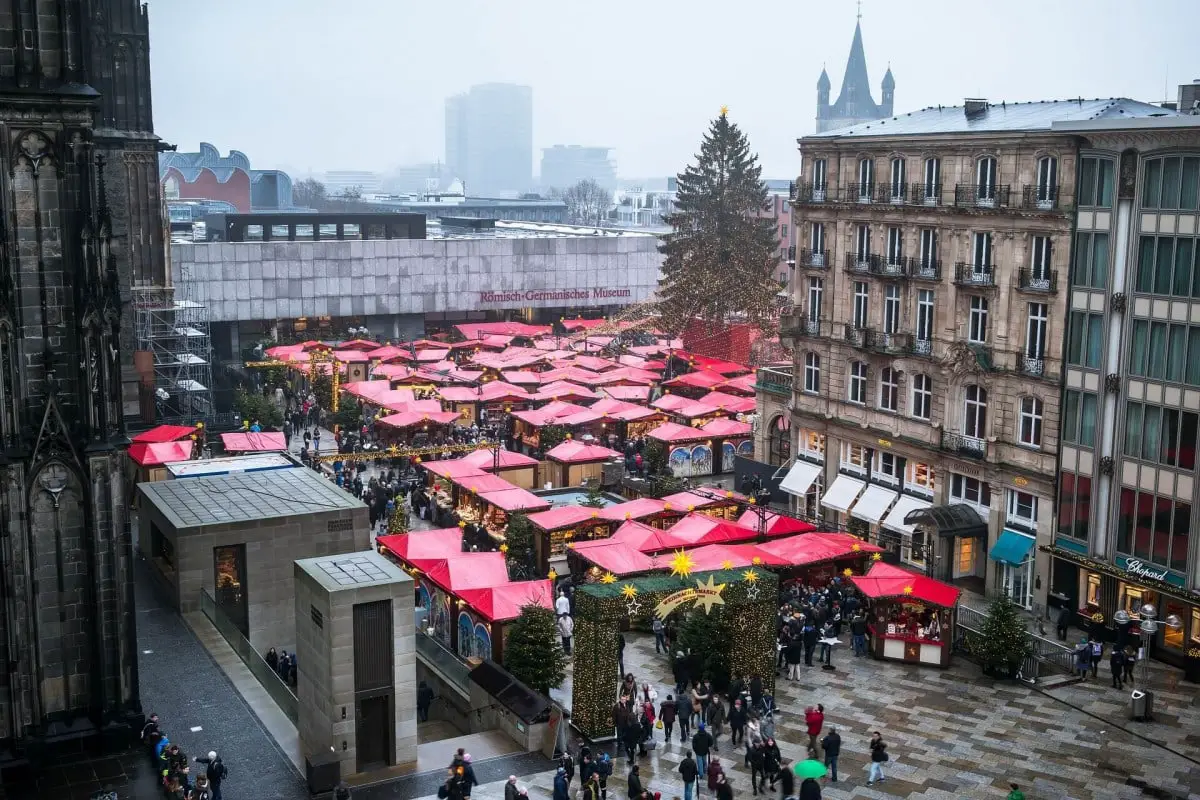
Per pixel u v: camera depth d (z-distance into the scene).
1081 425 60.38
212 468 70.69
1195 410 54.16
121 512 42.34
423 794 41.38
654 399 109.81
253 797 40.12
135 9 94.62
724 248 136.12
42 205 40.34
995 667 53.91
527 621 50.03
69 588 42.09
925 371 70.25
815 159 78.94
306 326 150.38
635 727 44.78
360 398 106.56
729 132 137.00
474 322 163.00
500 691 47.47
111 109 94.69
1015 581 64.75
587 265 165.12
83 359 41.03
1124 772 44.44
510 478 85.12
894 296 73.31
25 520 40.78
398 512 66.81
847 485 76.69
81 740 42.34
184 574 56.66
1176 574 55.38
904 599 55.25
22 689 41.38
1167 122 54.53
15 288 40.25
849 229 76.12
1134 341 57.22
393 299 153.25
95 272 41.06
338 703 42.16
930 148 69.06
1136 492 57.31
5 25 39.69
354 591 42.03
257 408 102.62
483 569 58.06
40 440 40.66
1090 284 59.62
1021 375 63.62
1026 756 45.75
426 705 52.19
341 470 85.50
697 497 75.06
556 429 96.12
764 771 42.31
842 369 77.56
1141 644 55.59
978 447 66.50
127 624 42.94
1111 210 58.25
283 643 58.81
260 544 57.78
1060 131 60.25
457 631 56.50
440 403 105.25
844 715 49.62
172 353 102.44
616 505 73.44
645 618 59.59
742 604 49.78
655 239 169.12
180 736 44.38
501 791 41.97
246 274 143.75
